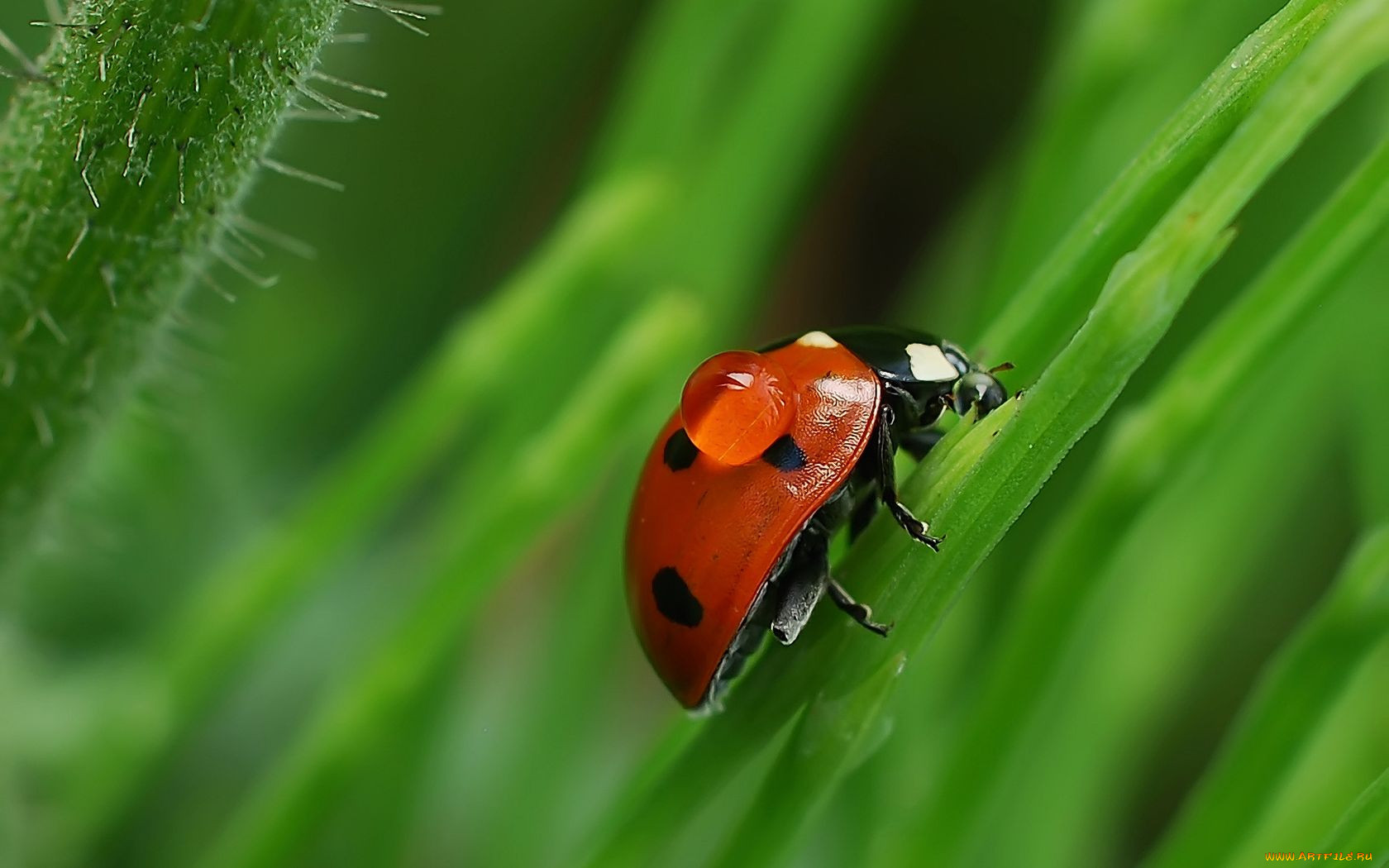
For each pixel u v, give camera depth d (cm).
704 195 8
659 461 7
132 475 8
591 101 11
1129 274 6
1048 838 8
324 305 10
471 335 7
